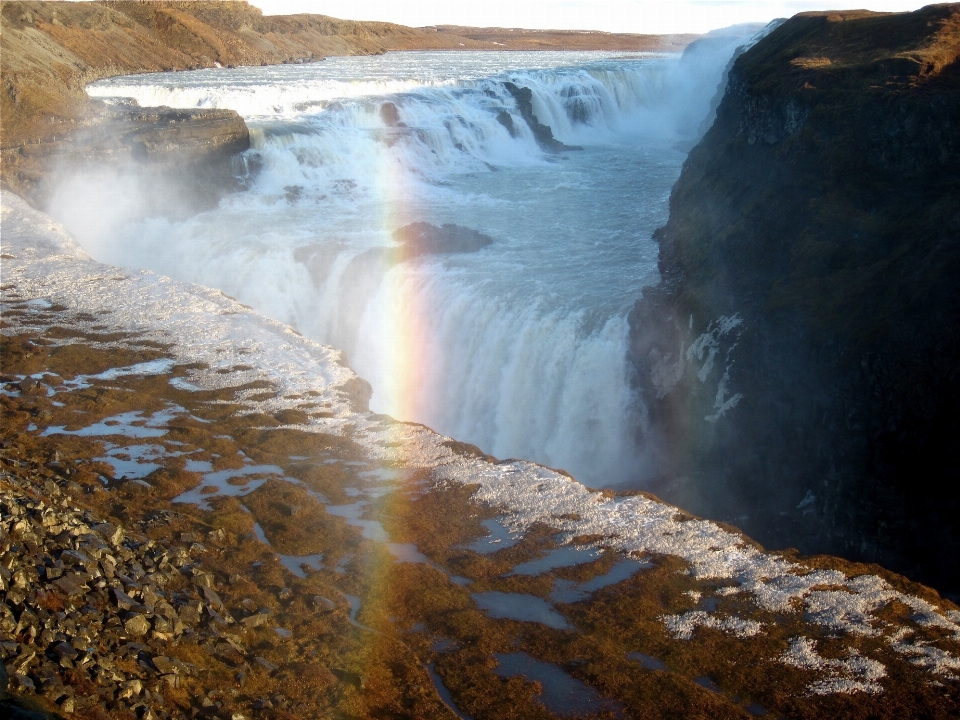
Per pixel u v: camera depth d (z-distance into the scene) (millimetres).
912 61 32594
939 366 22438
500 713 12383
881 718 12117
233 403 22906
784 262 29453
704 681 13070
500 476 19578
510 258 38812
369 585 15516
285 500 18203
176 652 12602
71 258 34188
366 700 12555
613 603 14914
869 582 15555
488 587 15500
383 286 37062
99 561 13516
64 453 19766
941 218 25562
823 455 23391
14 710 9258
